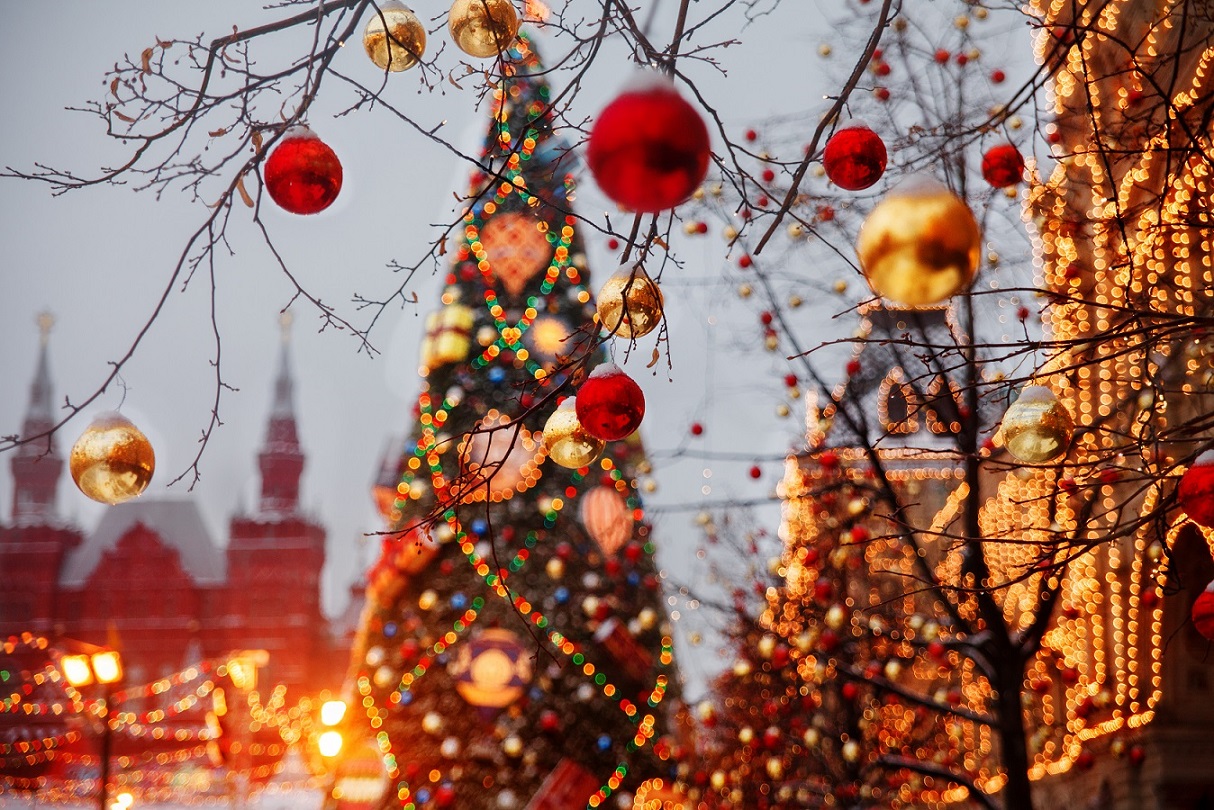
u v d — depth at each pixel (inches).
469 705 657.6
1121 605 577.3
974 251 138.2
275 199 184.9
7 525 3732.8
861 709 599.5
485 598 658.2
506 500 661.3
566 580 659.4
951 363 451.5
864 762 569.0
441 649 657.6
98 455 183.9
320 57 192.9
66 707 2564.0
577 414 181.8
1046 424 199.5
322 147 183.2
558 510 664.4
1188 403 353.4
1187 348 343.0
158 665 3659.0
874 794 649.0
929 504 754.8
